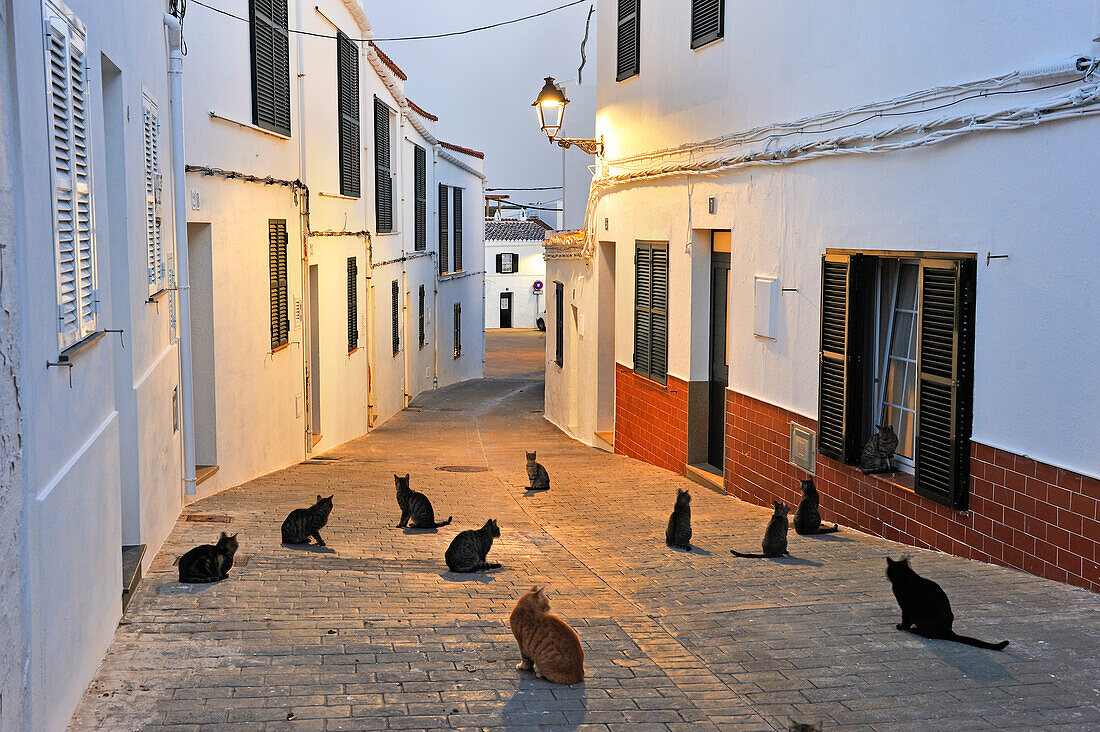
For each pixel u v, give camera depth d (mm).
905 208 8430
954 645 5750
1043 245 6848
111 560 5742
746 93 11516
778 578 7551
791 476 10586
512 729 4613
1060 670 5293
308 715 4723
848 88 9320
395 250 24953
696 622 6418
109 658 5445
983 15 7445
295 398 14953
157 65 8758
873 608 6621
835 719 4730
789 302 10500
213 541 8539
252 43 12398
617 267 16453
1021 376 7086
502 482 13375
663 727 4660
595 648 5883
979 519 7586
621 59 16109
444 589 7320
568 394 20500
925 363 8094
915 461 8289
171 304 9406
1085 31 6473
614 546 9164
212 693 4977
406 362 26641
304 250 15320
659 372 14461
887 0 8641
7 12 3984
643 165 15141
